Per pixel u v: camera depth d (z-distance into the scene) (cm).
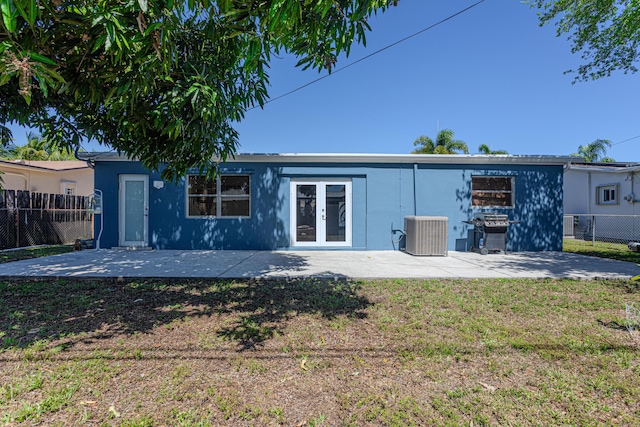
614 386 224
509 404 204
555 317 361
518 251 909
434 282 524
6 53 173
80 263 672
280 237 902
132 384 222
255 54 244
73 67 269
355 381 230
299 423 185
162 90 329
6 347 277
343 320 349
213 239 899
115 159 886
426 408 200
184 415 189
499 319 354
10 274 546
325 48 292
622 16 791
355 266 661
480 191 930
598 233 1334
